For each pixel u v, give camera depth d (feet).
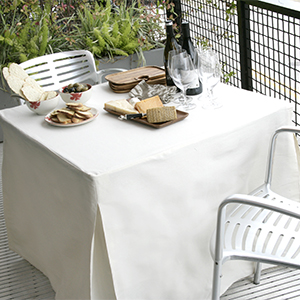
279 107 4.87
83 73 8.21
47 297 5.61
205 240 4.76
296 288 5.30
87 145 4.40
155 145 4.21
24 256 6.10
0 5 11.61
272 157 4.81
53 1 12.28
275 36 12.44
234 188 4.83
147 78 6.07
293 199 5.49
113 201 3.89
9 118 5.42
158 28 12.41
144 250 4.26
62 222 4.59
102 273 4.17
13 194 5.72
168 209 4.31
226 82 9.64
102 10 12.25
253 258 3.87
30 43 10.97
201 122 4.67
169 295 4.62
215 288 4.07
